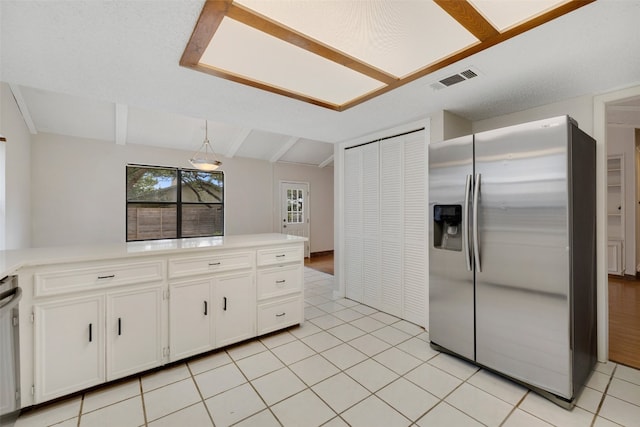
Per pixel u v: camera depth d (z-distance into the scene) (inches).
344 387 73.7
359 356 89.1
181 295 83.5
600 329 85.2
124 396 70.1
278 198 258.1
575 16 50.4
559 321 65.5
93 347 70.7
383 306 127.0
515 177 71.8
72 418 62.6
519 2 47.2
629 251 181.2
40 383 64.3
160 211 201.0
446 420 62.0
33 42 57.7
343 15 50.1
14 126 122.3
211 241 100.4
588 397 69.2
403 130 115.0
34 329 63.7
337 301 141.7
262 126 119.0
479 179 78.2
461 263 83.7
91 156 173.2
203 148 208.5
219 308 90.6
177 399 69.1
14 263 59.2
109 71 70.5
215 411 65.0
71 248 81.7
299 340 100.3
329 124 115.5
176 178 207.8
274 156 242.7
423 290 109.9
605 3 46.8
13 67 68.3
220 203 228.2
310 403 67.7
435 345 92.0
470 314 81.6
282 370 81.5
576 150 69.1
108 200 178.1
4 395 56.4
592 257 81.0
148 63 66.5
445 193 87.2
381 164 126.9
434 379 77.0
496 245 75.4
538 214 68.2
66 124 155.1
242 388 73.4
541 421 61.5
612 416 62.7
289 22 52.2
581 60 66.4
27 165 147.3
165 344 80.9
